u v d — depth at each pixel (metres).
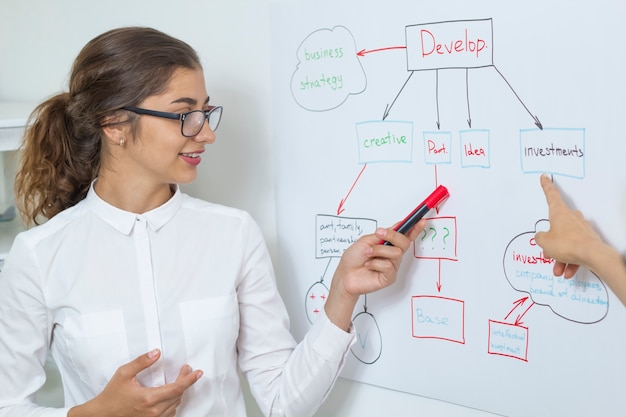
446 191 1.11
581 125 0.98
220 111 1.12
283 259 1.32
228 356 1.15
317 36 1.20
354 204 1.21
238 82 1.33
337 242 1.24
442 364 1.17
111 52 1.04
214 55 1.35
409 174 1.14
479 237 1.09
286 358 1.19
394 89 1.13
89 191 1.16
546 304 1.05
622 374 1.00
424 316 1.17
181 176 1.08
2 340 1.12
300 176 1.27
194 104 1.06
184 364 1.11
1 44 1.64
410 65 1.11
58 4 1.54
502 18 1.01
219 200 1.41
